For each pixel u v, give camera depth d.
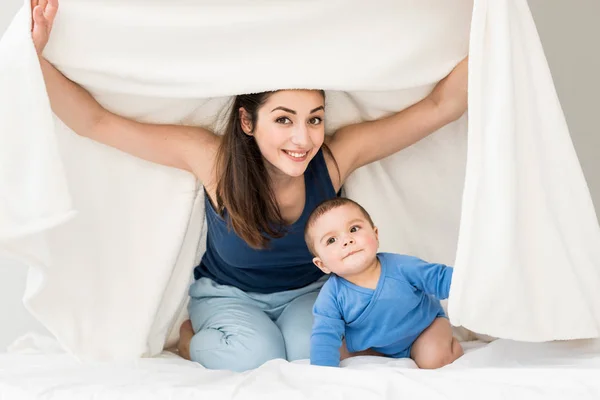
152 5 1.61
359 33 1.62
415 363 1.65
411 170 1.92
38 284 1.67
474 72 1.47
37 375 1.59
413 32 1.64
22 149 1.55
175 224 1.88
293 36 1.62
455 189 1.92
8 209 1.55
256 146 1.77
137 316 1.85
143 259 1.87
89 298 1.80
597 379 1.33
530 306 1.51
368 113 1.86
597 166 2.42
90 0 1.61
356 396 1.33
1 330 2.26
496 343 1.62
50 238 1.72
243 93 1.65
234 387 1.42
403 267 1.64
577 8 2.36
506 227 1.46
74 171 1.79
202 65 1.64
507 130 1.46
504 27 1.47
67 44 1.64
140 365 1.70
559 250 1.52
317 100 1.67
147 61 1.65
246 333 1.79
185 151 1.82
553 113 1.53
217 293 1.93
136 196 1.86
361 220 1.65
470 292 1.49
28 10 1.57
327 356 1.59
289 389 1.39
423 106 1.79
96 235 1.82
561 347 1.58
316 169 1.82
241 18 1.60
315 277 1.95
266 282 1.92
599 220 2.41
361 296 1.63
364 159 1.86
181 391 1.41
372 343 1.67
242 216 1.77
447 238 1.96
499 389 1.31
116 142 1.79
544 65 1.52
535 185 1.52
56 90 1.69
